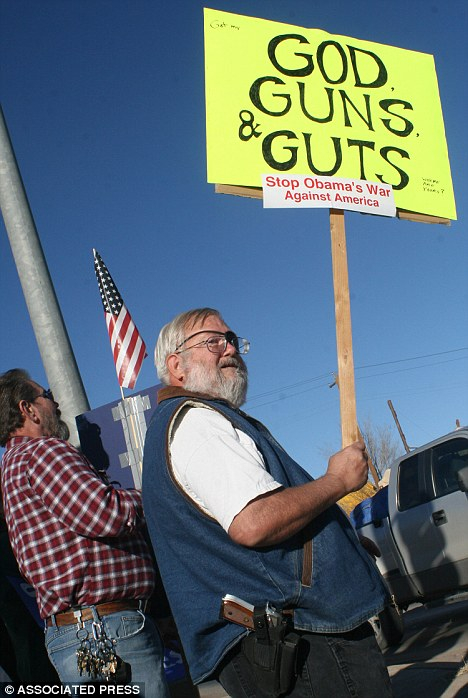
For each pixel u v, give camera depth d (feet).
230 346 8.92
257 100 14.38
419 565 25.49
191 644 7.60
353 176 14.47
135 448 14.48
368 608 7.46
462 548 23.91
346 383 11.60
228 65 14.42
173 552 7.77
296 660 7.20
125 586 9.64
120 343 18.33
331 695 7.19
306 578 7.33
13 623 11.90
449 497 24.45
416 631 26.63
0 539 12.14
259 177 13.98
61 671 9.40
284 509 7.09
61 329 17.88
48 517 9.65
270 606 7.22
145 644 9.61
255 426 8.35
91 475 9.70
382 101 15.37
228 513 7.02
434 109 15.92
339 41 15.39
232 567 7.42
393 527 26.48
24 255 18.13
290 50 14.98
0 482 11.45
